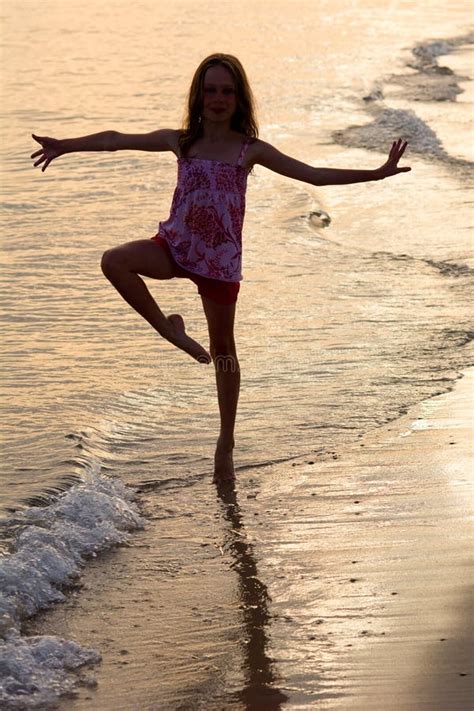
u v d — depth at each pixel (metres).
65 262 23.91
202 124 12.66
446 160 36.00
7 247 25.06
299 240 25.86
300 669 9.83
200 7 87.44
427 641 10.19
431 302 21.11
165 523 12.84
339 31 73.38
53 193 30.53
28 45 64.62
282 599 11.06
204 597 11.16
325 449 14.73
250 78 52.97
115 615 10.86
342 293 21.72
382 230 27.41
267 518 12.87
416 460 14.25
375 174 12.49
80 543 12.15
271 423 15.53
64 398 16.39
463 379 17.03
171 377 17.34
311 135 39.91
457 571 11.43
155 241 12.95
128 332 19.48
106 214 28.33
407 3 95.12
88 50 62.44
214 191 12.64
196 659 10.07
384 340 18.86
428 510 12.86
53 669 9.86
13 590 11.00
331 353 18.23
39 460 14.20
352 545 12.12
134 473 14.13
